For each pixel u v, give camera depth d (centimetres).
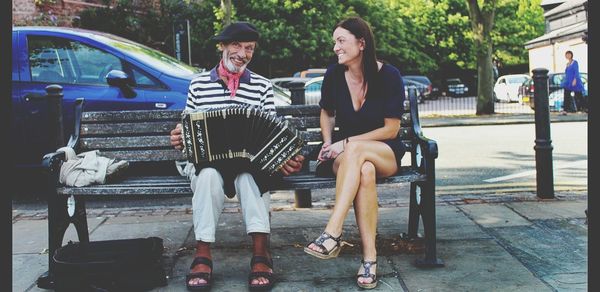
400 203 527
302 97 576
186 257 380
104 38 628
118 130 391
